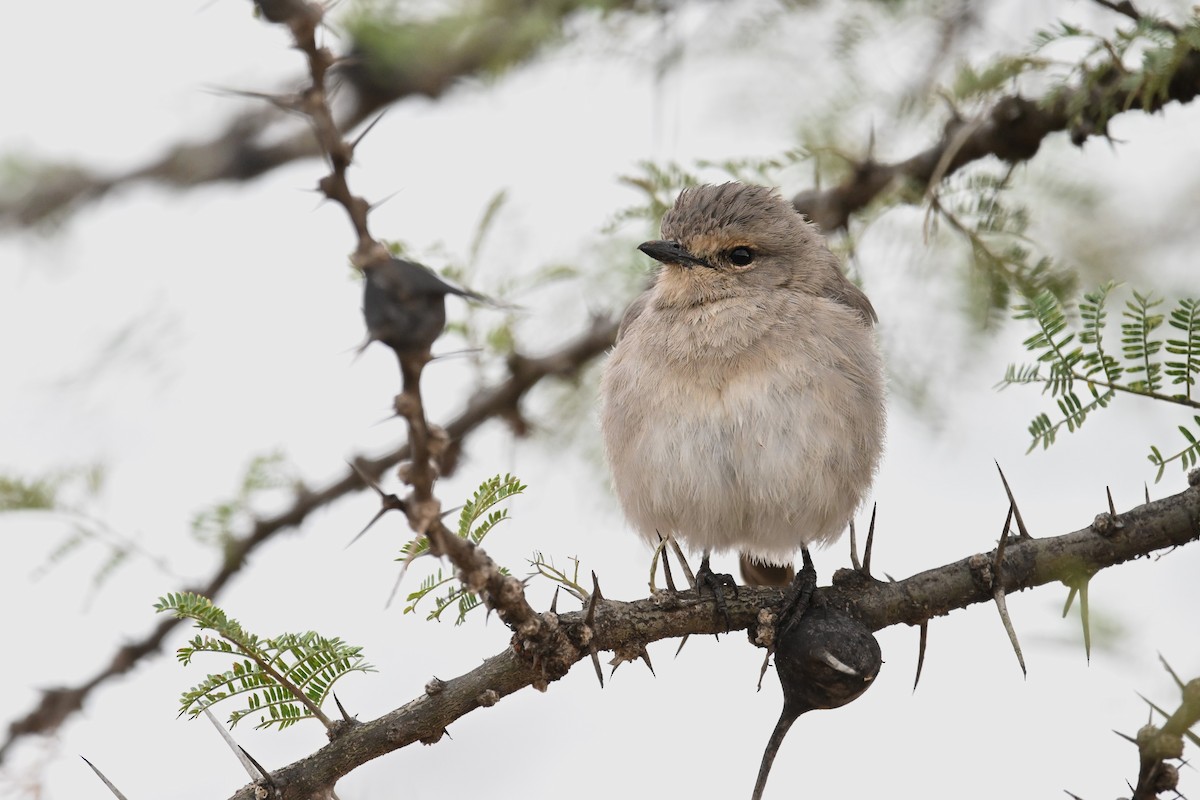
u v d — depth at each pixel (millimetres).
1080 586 7758
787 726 7719
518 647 7289
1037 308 7785
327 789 7223
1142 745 6480
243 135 10734
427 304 5148
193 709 7078
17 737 10508
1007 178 10508
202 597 6891
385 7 8781
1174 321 7594
